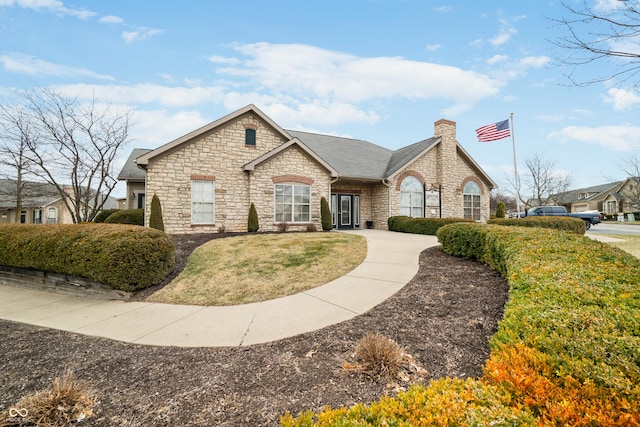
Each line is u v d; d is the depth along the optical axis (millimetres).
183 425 2229
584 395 1648
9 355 3529
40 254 6902
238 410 2383
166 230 12180
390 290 5445
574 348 2014
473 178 19109
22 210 26578
